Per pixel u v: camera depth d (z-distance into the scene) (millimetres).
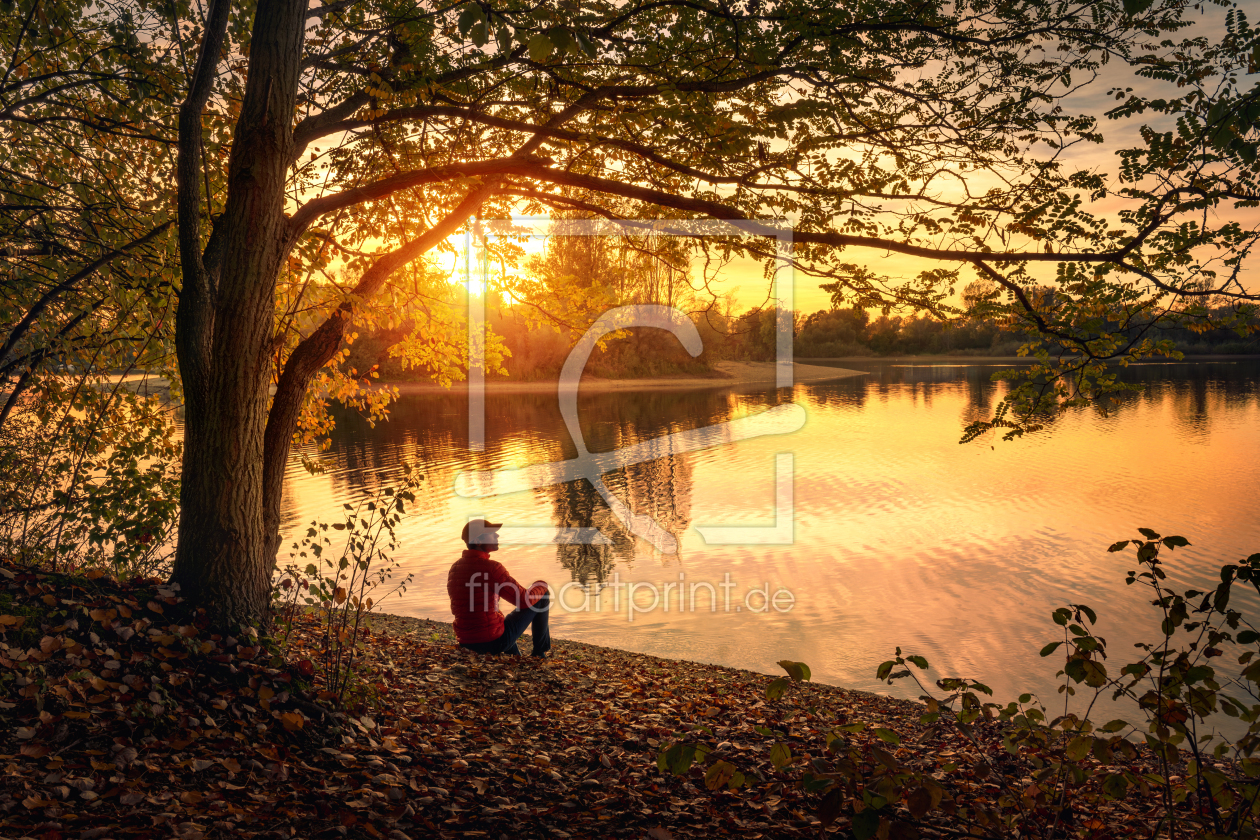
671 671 8602
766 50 5668
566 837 3740
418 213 8305
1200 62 4402
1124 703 8773
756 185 5957
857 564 15375
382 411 9766
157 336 7043
